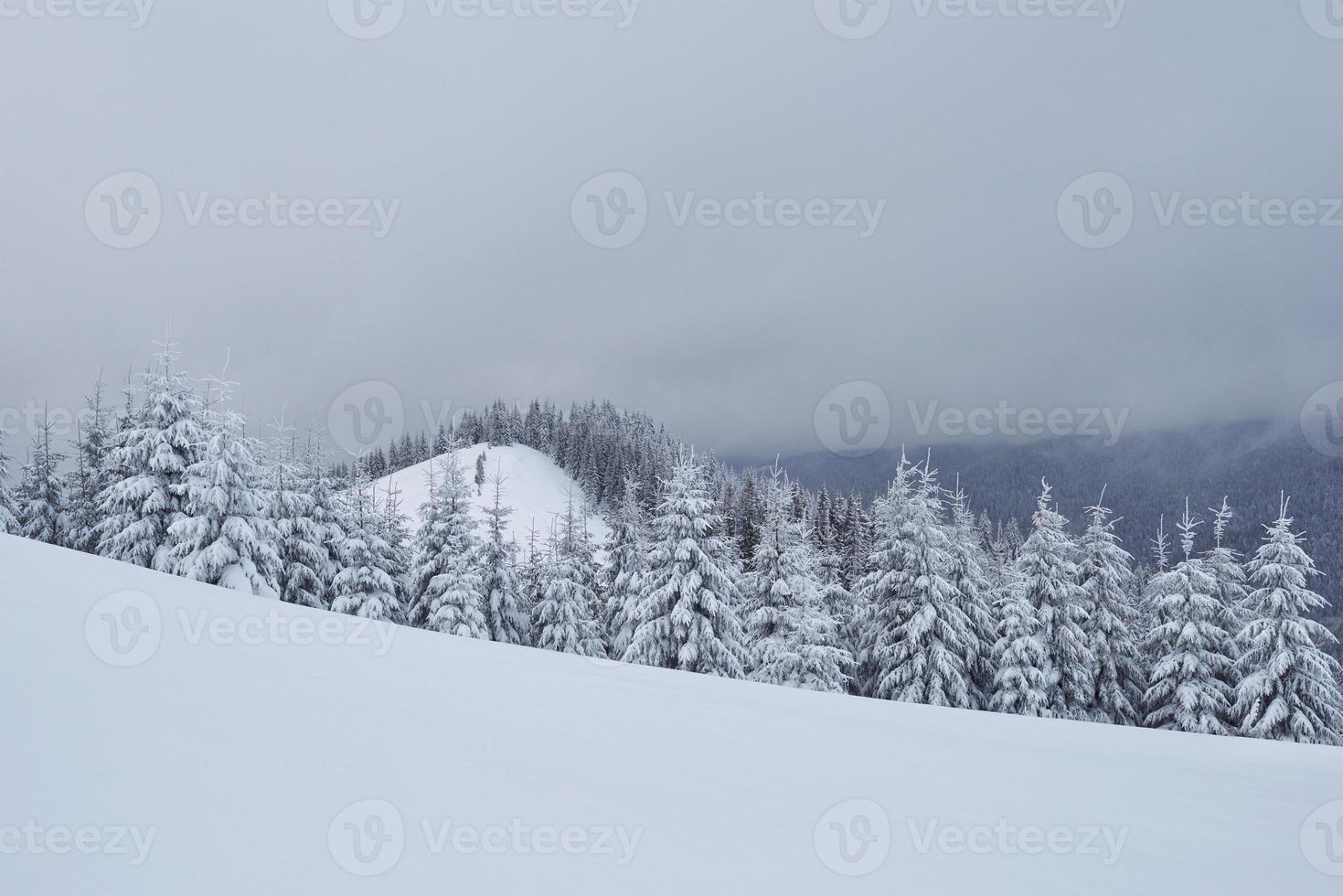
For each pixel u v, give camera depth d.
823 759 4.87
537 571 32.88
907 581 22.50
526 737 4.65
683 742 4.97
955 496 26.39
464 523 26.45
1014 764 5.18
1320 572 18.84
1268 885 3.07
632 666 9.05
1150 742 6.52
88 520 26.78
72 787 2.95
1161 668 20.39
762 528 26.33
